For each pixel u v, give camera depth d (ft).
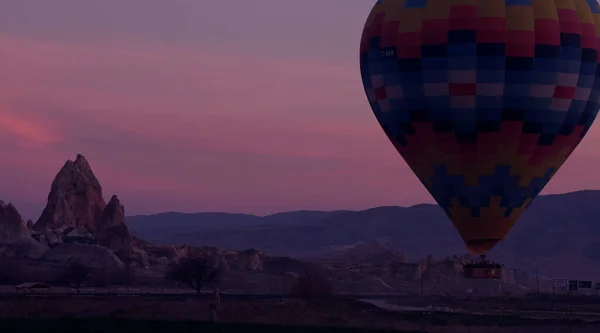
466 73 195.42
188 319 229.86
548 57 195.62
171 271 613.11
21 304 280.10
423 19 198.49
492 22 194.49
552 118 199.72
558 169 208.64
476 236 206.80
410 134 205.26
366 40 209.87
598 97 205.77
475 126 197.77
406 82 201.05
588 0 204.85
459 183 203.00
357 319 287.48
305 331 192.34
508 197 203.62
